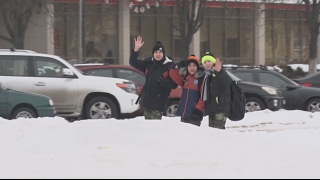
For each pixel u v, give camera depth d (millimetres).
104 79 53344
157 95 31594
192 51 140500
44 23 123250
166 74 31656
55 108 51688
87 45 133750
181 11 108562
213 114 32250
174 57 140875
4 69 51219
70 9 116625
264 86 59938
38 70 51906
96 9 130125
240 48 147500
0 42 127062
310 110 64625
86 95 52531
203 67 32594
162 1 125062
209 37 144750
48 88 51625
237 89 32375
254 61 148500
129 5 127875
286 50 153000
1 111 46812
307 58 153125
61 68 52469
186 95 32281
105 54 136000
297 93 64625
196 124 32219
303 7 139875
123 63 135250
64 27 127062
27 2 104250
